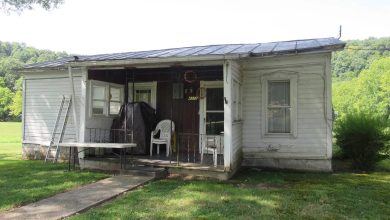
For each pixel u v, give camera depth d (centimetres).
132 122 977
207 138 1024
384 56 4262
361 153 913
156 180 755
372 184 723
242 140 979
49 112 1180
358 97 4072
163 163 836
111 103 1054
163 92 1102
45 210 507
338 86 4491
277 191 647
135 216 479
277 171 892
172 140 1038
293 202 566
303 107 920
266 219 471
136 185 681
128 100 1127
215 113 1037
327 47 789
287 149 938
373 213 506
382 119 977
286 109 948
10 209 516
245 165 975
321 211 514
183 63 791
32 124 1212
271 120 962
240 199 583
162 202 559
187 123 1070
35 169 902
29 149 1215
